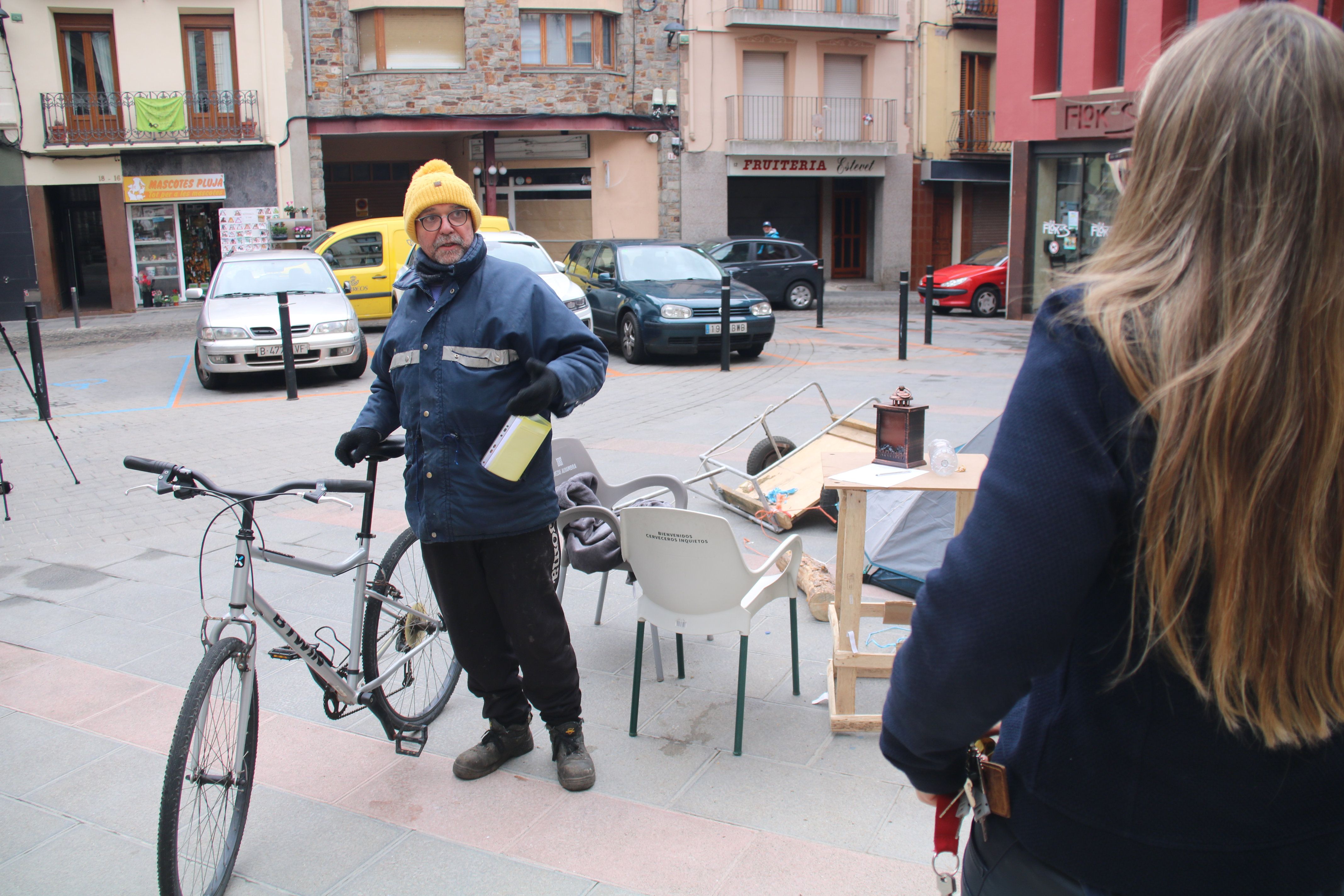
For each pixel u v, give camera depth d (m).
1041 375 1.07
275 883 2.63
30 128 20.52
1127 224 1.06
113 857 2.77
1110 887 1.12
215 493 2.62
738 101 24.25
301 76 21.55
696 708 3.53
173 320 19.44
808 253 20.70
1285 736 1.00
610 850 2.71
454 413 2.78
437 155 24.81
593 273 14.24
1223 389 0.92
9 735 3.48
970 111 26.19
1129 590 1.07
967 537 1.08
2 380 12.20
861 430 6.01
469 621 3.01
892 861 2.61
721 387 10.72
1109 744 1.10
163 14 20.88
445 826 2.85
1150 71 1.08
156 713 3.64
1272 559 0.95
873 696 3.58
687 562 3.15
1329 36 0.96
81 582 5.06
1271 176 0.94
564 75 22.58
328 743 3.38
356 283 15.30
